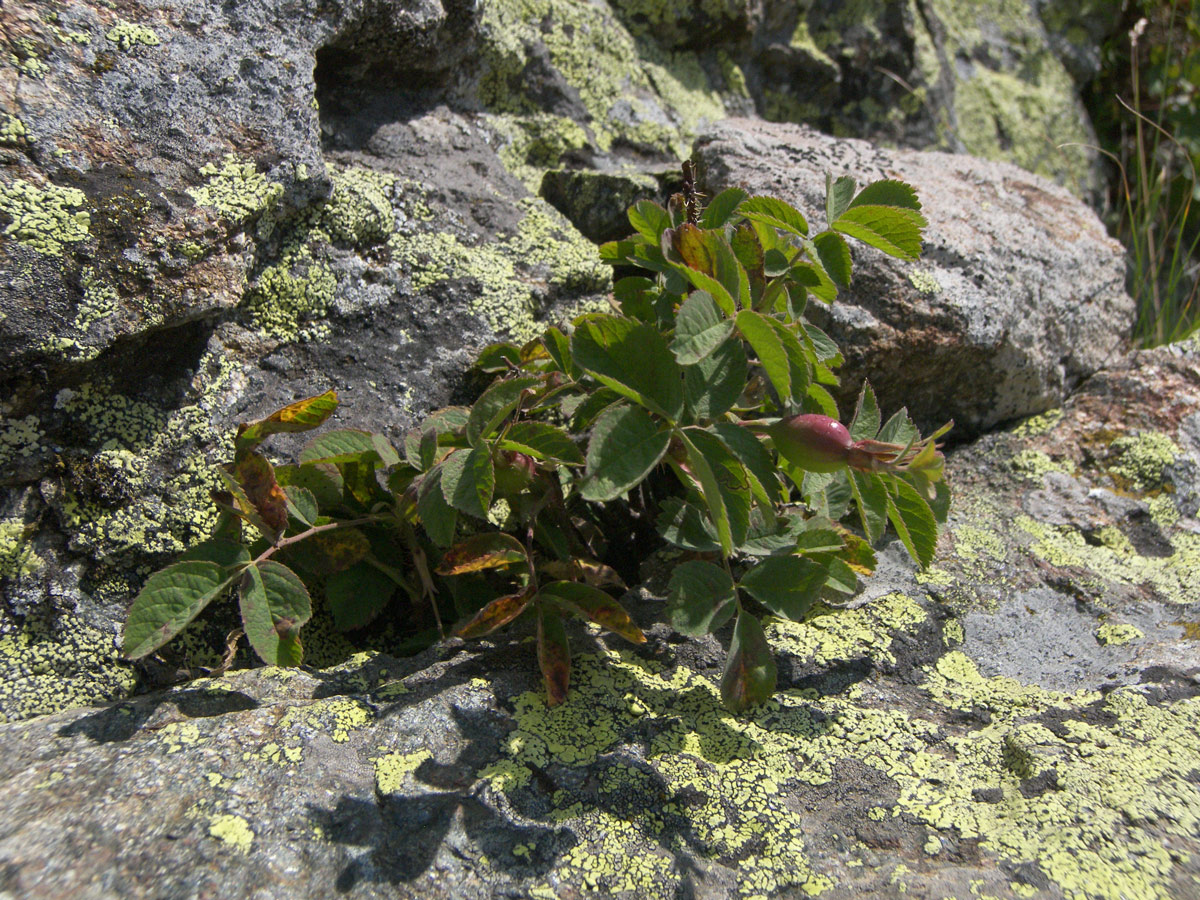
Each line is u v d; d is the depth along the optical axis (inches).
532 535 15.5
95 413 15.2
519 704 14.4
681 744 14.1
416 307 17.6
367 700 14.4
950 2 31.0
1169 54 30.8
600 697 14.6
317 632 16.0
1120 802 13.6
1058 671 15.6
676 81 23.9
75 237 14.7
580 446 17.6
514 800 13.4
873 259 18.8
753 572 14.6
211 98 16.1
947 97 28.5
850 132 26.8
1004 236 20.2
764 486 14.1
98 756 13.4
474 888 12.8
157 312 15.1
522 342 18.0
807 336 15.1
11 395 14.6
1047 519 18.0
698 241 14.8
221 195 15.7
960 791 13.9
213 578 14.2
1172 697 14.9
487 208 19.0
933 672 15.4
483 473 14.2
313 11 17.3
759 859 13.2
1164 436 18.8
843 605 16.0
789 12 25.4
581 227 20.4
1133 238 27.1
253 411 16.4
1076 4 32.8
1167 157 28.8
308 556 15.5
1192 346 20.0
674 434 14.0
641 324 13.9
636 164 21.8
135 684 15.0
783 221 15.1
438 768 13.6
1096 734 14.4
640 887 12.9
